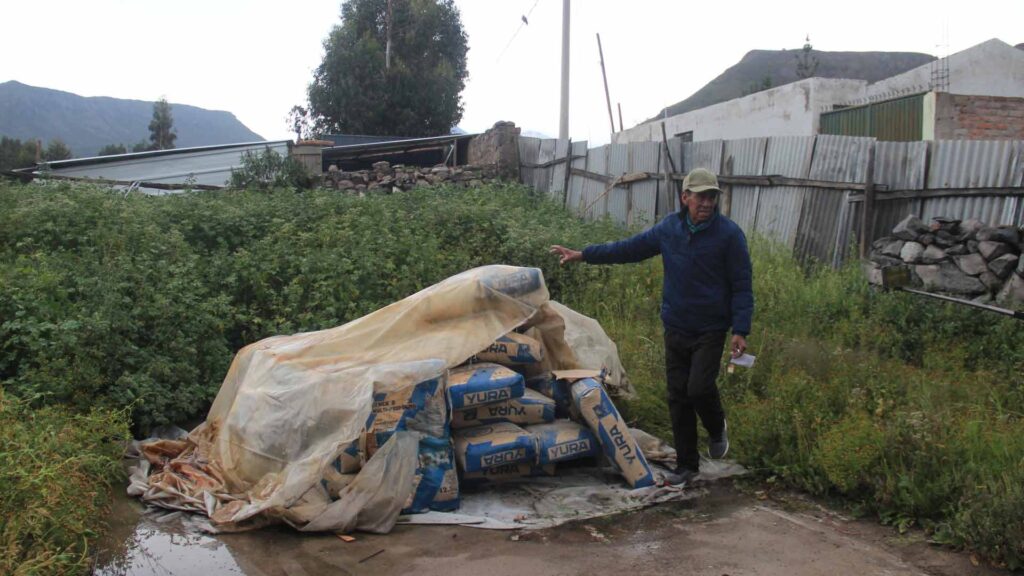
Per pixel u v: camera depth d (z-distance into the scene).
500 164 16.03
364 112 27.55
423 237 8.89
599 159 12.86
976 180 6.98
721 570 3.53
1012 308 6.23
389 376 4.12
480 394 4.41
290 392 4.26
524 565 3.58
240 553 3.70
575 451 4.54
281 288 7.01
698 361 4.45
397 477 4.01
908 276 6.00
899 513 4.00
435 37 29.48
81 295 5.99
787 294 7.37
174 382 5.41
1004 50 13.17
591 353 5.58
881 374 5.48
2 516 3.12
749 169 9.34
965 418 4.64
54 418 4.26
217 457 4.58
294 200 9.90
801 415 4.82
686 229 4.48
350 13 29.16
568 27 17.44
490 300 4.80
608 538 3.89
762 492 4.48
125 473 4.55
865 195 7.70
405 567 3.57
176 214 8.68
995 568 3.46
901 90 13.20
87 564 3.48
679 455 4.63
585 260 4.96
